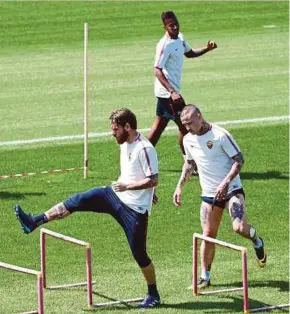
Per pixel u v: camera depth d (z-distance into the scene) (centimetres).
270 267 2577
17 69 5038
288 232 2855
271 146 3747
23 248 2734
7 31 5891
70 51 5447
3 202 3105
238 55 5322
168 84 3353
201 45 5569
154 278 2311
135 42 5653
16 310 2292
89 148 3716
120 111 2289
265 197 3170
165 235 2830
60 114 4219
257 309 2277
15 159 3578
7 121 4106
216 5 6531
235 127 4006
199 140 2403
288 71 4981
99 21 6144
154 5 6538
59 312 2278
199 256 2648
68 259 2648
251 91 4603
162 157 3606
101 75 4912
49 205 3088
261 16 6266
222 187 2366
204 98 4491
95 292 2408
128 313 2266
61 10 6384
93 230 2873
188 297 2372
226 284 2459
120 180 2328
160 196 3166
